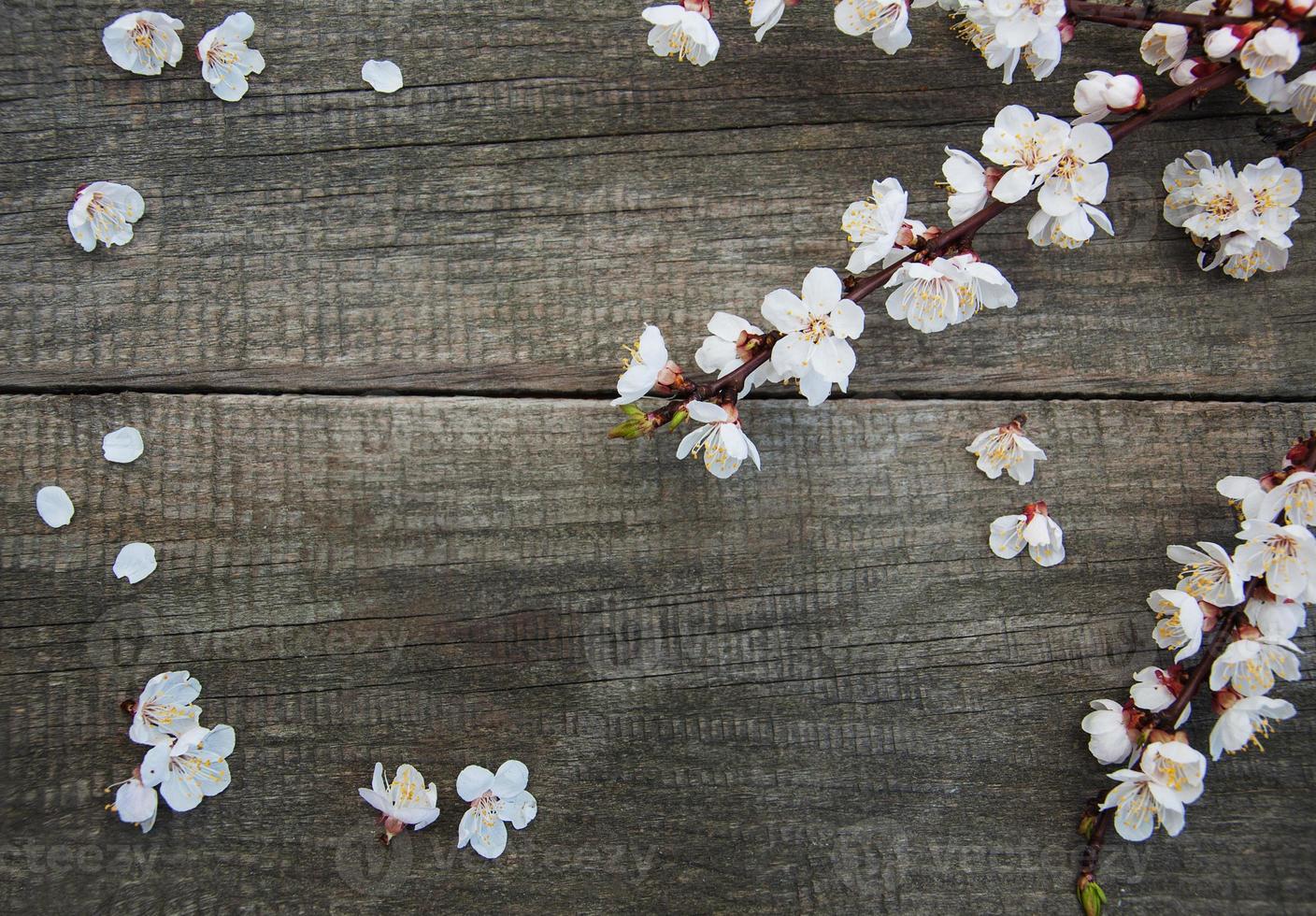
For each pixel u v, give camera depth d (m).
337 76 0.50
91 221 0.49
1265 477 0.48
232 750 0.49
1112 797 0.48
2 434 0.49
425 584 0.49
